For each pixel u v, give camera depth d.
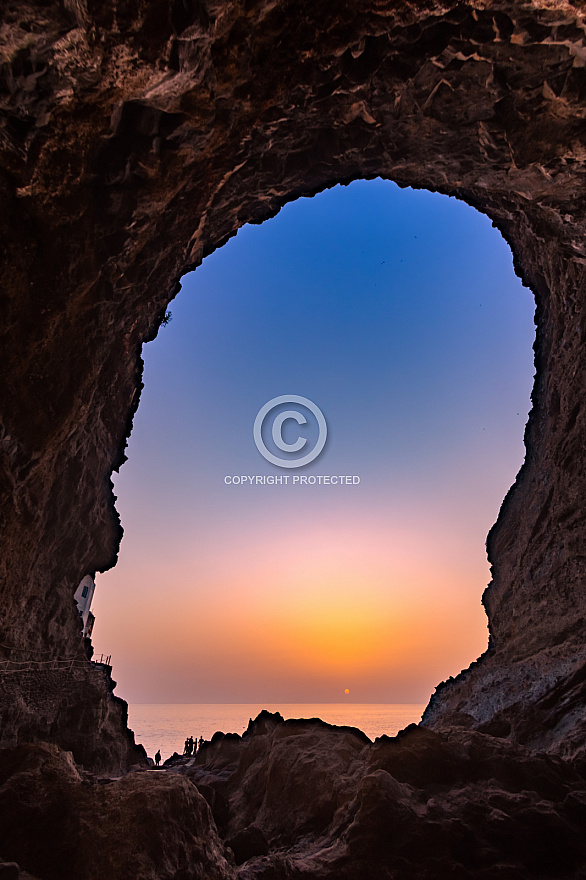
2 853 5.16
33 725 10.25
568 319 14.32
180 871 5.14
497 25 7.39
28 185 6.71
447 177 11.64
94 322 8.97
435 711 17.05
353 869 5.89
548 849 6.25
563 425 14.46
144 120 7.39
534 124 8.91
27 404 7.91
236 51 7.05
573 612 12.62
